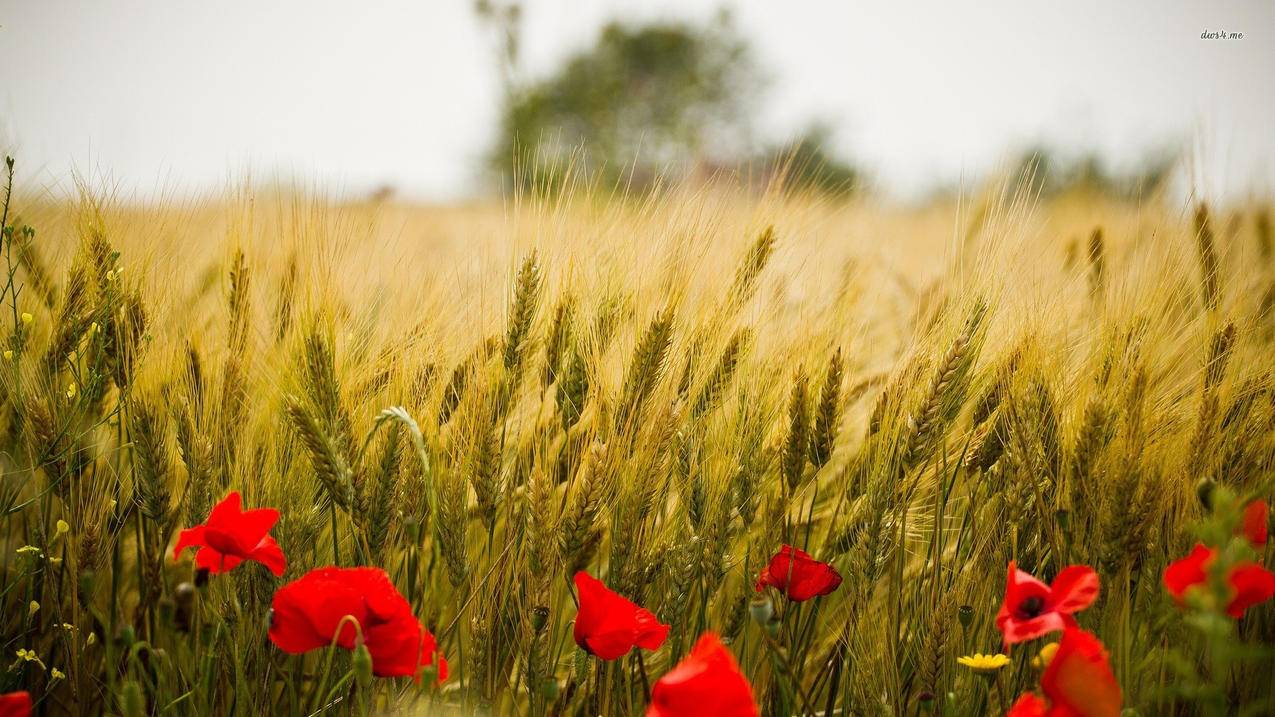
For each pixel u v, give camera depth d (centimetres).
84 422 203
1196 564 180
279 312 206
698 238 204
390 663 184
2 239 198
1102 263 214
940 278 214
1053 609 182
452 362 203
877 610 200
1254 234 213
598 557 204
